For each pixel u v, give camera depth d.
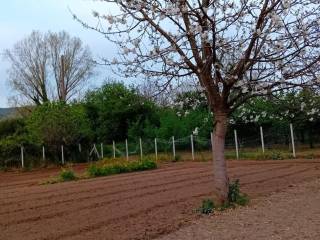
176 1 9.98
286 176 18.36
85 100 44.25
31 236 9.99
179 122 35.34
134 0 10.02
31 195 16.92
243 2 10.15
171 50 10.47
